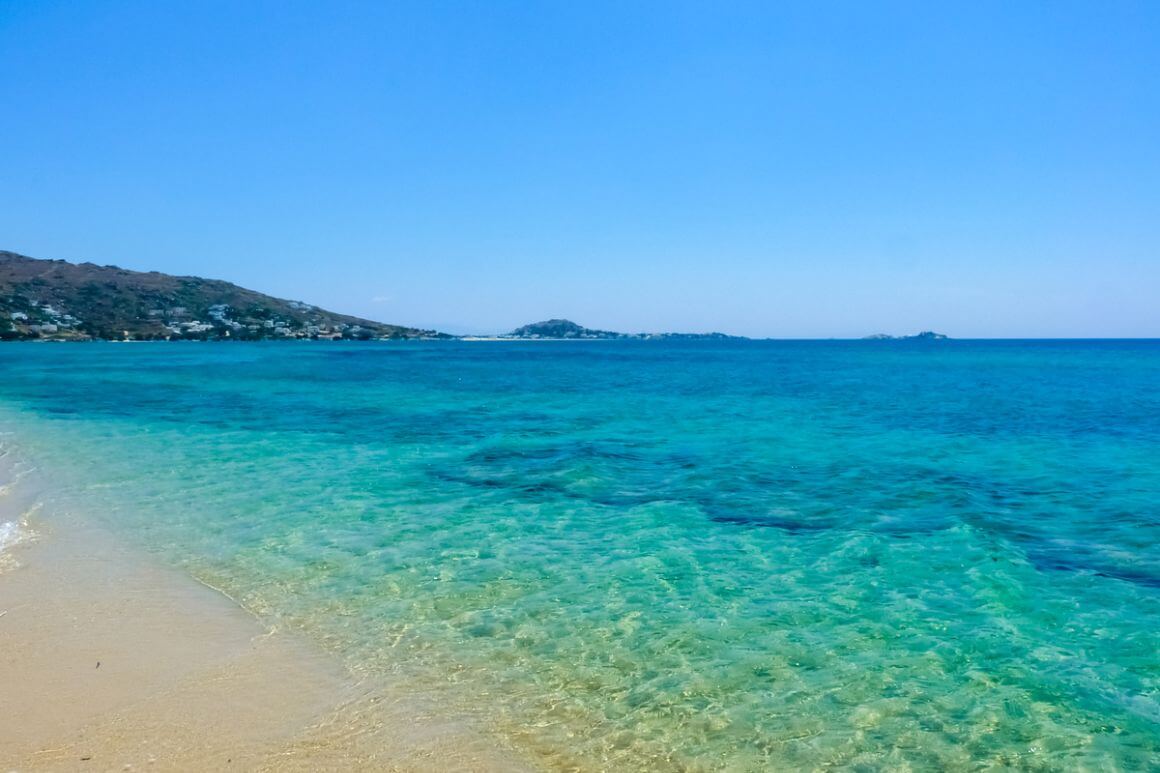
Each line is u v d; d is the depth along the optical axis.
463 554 11.48
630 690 7.23
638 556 11.43
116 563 10.80
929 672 7.62
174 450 21.47
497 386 48.91
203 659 7.65
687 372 67.88
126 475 17.58
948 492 15.89
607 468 18.39
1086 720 6.72
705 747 6.28
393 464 19.11
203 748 5.95
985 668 7.71
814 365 83.88
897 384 50.78
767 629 8.70
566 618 8.99
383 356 109.31
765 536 12.58
